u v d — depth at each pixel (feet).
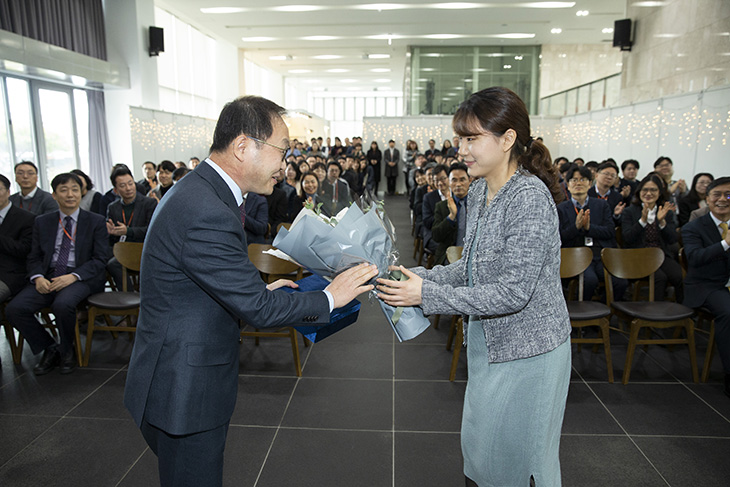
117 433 7.79
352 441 7.58
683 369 10.12
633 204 13.28
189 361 3.87
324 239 4.31
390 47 52.11
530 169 4.33
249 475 6.79
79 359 10.26
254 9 37.78
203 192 3.83
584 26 42.47
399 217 32.73
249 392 9.15
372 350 11.16
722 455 7.22
